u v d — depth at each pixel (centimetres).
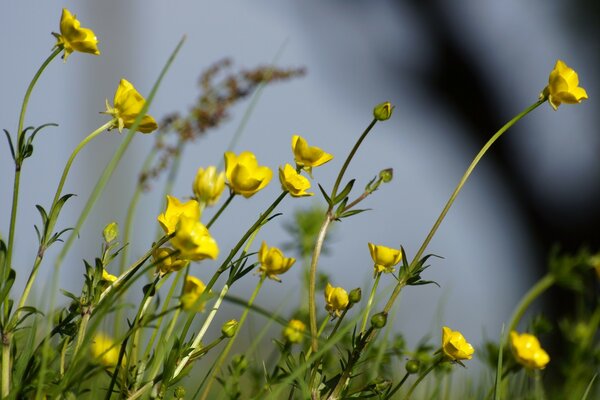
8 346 239
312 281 247
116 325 256
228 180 243
